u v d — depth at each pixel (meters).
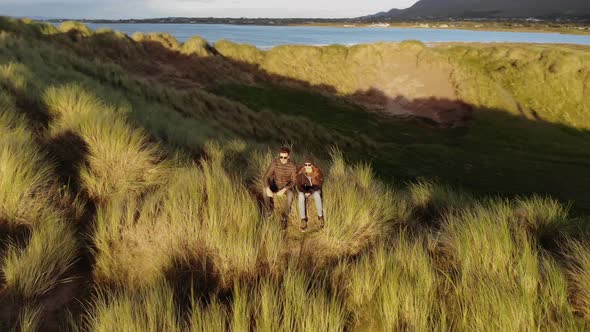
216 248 3.67
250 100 31.48
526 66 43.75
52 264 3.30
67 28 32.03
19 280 3.07
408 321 2.82
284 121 23.39
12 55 16.25
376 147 23.88
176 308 2.97
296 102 34.31
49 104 7.88
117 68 23.03
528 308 2.65
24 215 3.96
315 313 2.67
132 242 3.89
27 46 20.11
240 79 36.03
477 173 20.14
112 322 2.56
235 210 4.30
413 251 3.60
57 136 6.07
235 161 8.13
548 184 19.09
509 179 19.50
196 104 21.12
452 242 3.96
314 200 4.58
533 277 3.01
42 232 3.57
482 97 37.94
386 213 5.11
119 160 5.62
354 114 34.16
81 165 5.56
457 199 6.73
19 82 8.65
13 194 3.94
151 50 35.12
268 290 2.92
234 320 2.64
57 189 4.70
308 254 4.02
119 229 4.07
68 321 2.86
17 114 6.61
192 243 3.76
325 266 3.78
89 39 31.89
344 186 5.50
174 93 21.69
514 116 35.91
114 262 3.63
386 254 3.66
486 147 28.38
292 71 40.06
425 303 2.83
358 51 42.50
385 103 39.12
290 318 2.70
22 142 5.04
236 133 18.62
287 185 4.54
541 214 4.86
